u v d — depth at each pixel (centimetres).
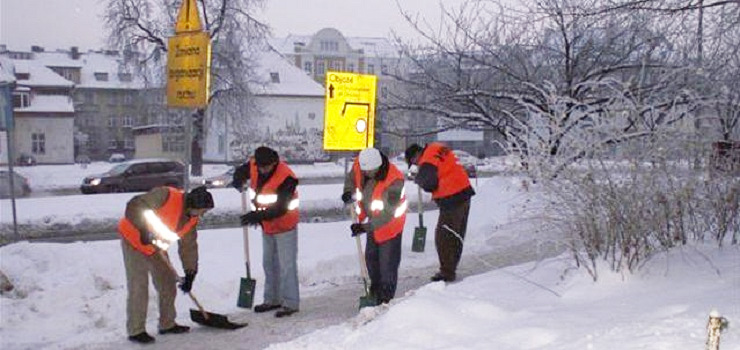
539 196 663
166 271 682
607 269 637
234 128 3934
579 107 939
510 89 1360
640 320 486
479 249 1064
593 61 1288
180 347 643
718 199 721
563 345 447
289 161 5397
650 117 718
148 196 657
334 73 1148
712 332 353
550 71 1344
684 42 1016
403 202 752
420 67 1438
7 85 1223
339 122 1161
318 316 736
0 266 839
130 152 7769
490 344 473
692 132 687
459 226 853
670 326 452
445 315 540
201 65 804
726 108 799
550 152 647
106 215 1812
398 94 1519
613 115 646
